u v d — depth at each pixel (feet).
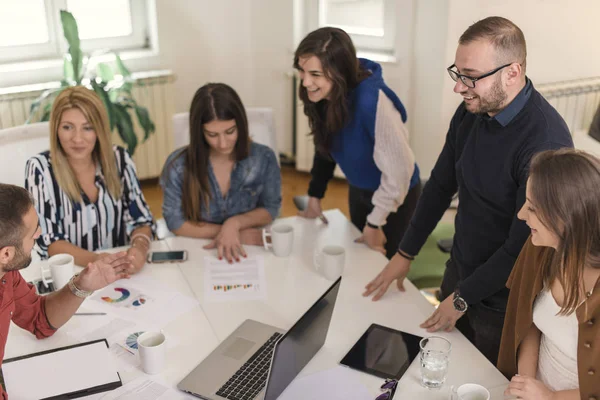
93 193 8.32
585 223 4.46
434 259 9.74
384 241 8.48
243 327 6.44
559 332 5.23
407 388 5.65
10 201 5.07
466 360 6.00
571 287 4.67
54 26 14.14
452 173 7.10
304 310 6.79
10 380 5.61
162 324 6.52
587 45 12.53
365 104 7.86
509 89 5.78
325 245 8.18
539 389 5.12
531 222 4.81
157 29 14.96
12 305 5.68
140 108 13.39
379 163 8.05
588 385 4.90
